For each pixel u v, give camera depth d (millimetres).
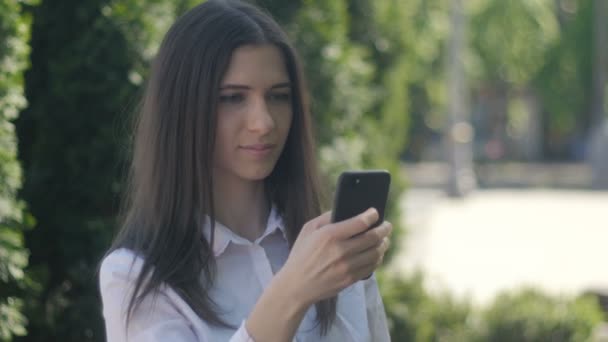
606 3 32562
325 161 6551
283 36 2367
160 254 2285
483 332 7148
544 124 39031
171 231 2314
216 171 2420
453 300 7430
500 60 32125
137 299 2244
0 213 4133
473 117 37219
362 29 9281
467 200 23812
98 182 5035
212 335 2273
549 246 15422
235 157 2332
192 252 2305
